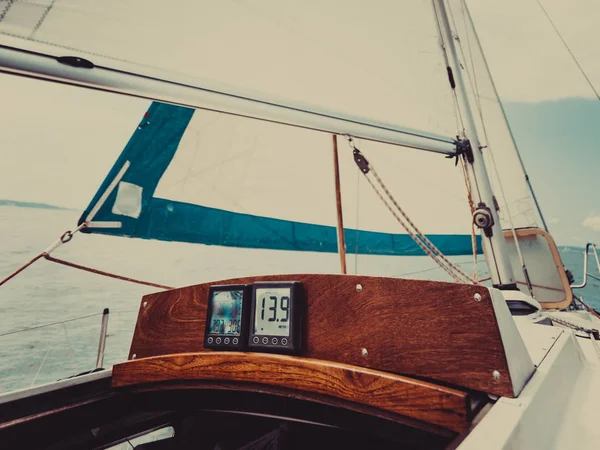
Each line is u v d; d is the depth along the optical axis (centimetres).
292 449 79
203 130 246
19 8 83
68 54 80
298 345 70
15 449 73
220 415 95
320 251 310
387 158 337
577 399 63
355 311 66
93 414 84
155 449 93
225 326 78
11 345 664
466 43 377
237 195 269
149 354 90
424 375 56
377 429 64
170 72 93
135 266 1105
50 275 1123
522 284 248
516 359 53
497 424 41
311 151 302
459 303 56
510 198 370
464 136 168
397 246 353
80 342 684
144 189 224
